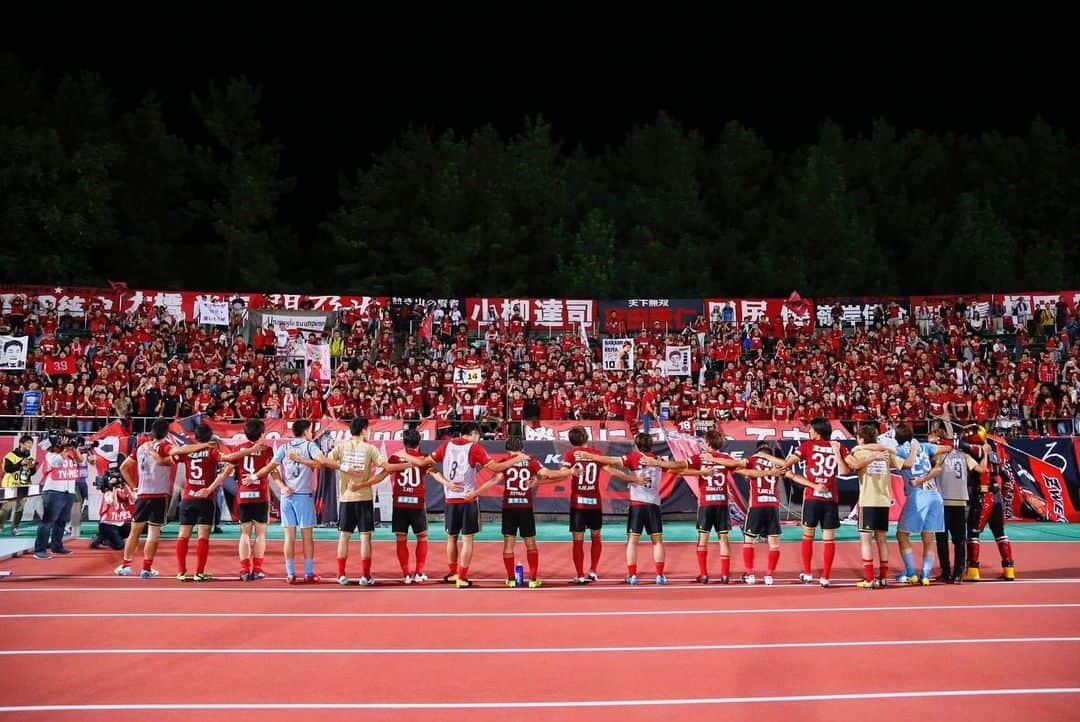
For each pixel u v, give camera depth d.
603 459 12.27
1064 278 44.19
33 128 38.91
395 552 15.28
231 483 18.42
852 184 49.50
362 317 29.80
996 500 12.54
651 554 15.26
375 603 10.46
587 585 12.09
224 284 44.19
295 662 7.59
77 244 36.00
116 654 7.84
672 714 6.21
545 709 6.31
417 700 6.52
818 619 9.52
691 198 47.56
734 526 18.73
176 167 44.12
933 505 12.12
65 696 6.59
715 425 20.95
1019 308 30.34
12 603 10.27
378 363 27.67
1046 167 46.62
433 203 44.34
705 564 12.38
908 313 30.86
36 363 25.83
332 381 27.11
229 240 43.62
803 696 6.66
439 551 15.55
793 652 8.01
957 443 12.67
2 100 38.56
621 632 8.82
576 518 12.32
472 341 30.25
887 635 8.72
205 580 12.21
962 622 9.38
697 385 28.61
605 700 6.53
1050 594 11.25
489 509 19.84
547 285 44.25
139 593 11.05
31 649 8.02
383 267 45.78
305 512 12.13
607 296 40.97
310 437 12.34
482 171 45.66
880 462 11.95
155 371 24.36
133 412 23.52
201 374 25.39
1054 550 15.67
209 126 44.31
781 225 46.16
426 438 20.73
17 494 15.59
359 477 11.95
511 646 8.21
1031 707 6.41
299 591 11.38
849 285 43.22
